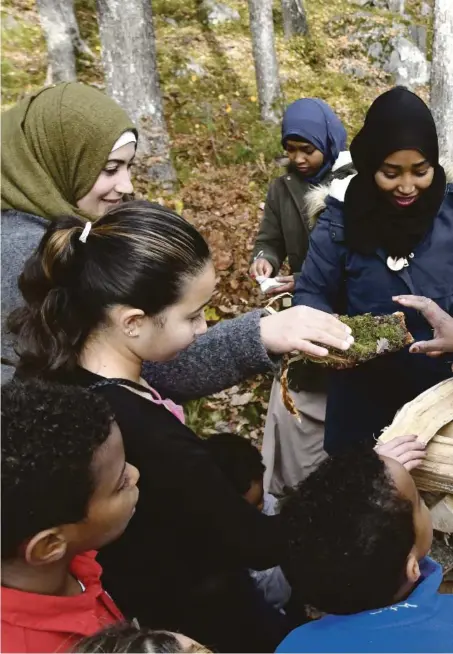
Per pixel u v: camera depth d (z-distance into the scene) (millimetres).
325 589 1119
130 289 1144
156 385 1443
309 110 2686
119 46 5090
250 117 6391
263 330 1383
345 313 2090
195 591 1303
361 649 1084
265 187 5652
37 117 1617
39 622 964
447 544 1614
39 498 895
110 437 975
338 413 2127
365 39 7629
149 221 1167
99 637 926
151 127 5250
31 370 1214
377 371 2014
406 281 1876
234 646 1368
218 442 1832
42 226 1593
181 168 5715
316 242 1985
